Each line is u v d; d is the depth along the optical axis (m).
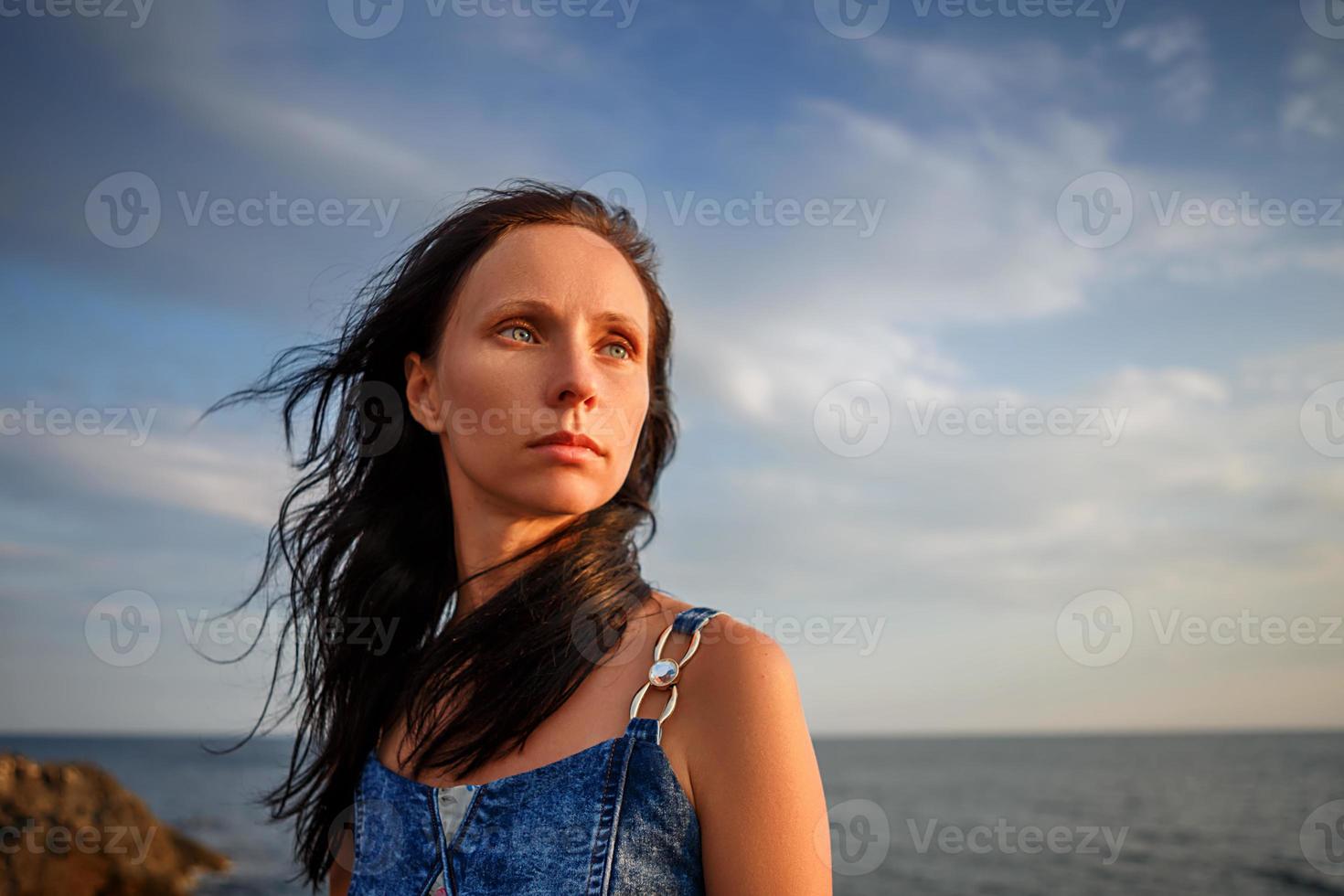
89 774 13.92
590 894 1.13
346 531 1.81
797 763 1.15
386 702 1.66
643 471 1.91
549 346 1.40
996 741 114.38
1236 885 20.55
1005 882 21.44
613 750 1.20
